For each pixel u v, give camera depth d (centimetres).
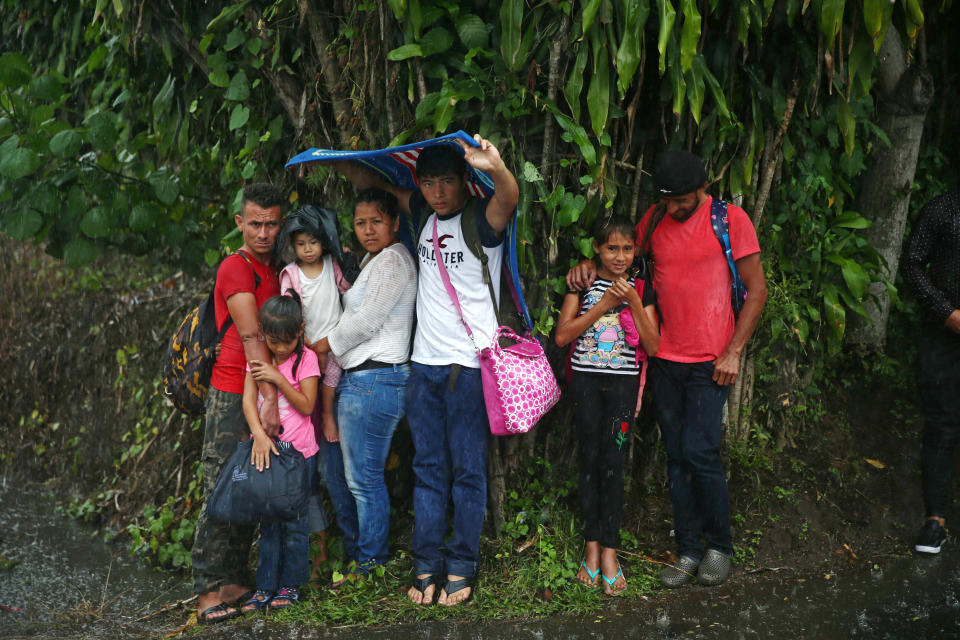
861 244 419
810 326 421
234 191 441
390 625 323
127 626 344
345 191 389
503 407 325
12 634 337
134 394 516
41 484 533
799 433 428
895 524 389
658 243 341
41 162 382
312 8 367
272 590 340
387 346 339
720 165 373
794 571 361
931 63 483
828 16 332
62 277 632
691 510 354
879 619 320
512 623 322
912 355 473
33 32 539
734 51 360
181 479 454
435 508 341
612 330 341
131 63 457
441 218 330
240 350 338
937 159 481
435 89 362
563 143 359
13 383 593
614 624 319
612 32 327
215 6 400
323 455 359
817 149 402
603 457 345
